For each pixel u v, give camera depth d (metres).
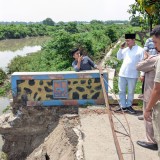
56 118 4.46
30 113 4.50
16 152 4.54
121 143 3.30
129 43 3.97
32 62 12.91
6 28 39.00
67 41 11.12
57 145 3.89
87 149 3.19
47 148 4.09
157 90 2.19
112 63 8.88
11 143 4.58
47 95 4.47
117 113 4.20
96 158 3.00
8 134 4.54
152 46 3.78
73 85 4.45
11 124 4.47
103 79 4.07
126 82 4.15
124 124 3.81
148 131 3.12
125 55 4.07
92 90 4.46
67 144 3.67
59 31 11.62
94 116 4.10
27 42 34.53
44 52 12.17
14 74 4.44
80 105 4.50
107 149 3.19
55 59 10.98
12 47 28.61
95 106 4.43
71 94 4.47
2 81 11.27
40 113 4.49
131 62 3.99
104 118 4.03
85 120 3.99
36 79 4.43
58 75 4.41
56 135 4.14
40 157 4.06
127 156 2.99
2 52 23.78
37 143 4.48
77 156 3.11
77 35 12.06
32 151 4.46
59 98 4.48
